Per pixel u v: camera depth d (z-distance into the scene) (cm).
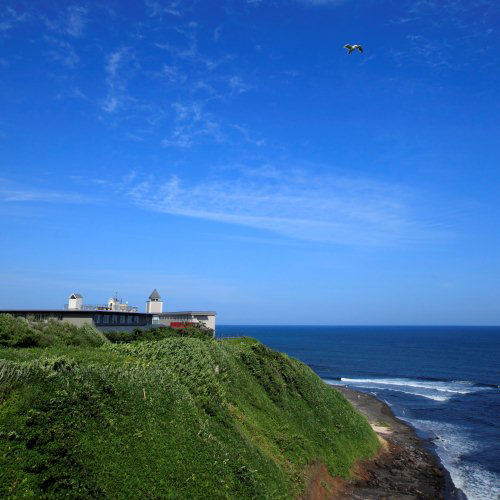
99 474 1744
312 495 3030
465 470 4262
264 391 3962
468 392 8756
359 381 10375
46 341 3391
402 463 4350
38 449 1684
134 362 2948
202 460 2239
